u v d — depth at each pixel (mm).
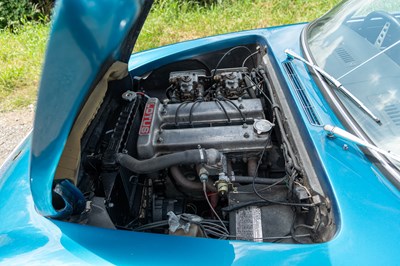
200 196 1931
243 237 1541
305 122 1638
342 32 2098
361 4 2268
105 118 1942
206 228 1641
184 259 1291
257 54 2621
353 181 1367
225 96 2279
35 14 6789
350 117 1578
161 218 1894
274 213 1612
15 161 1950
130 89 2271
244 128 1910
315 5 5617
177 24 5684
